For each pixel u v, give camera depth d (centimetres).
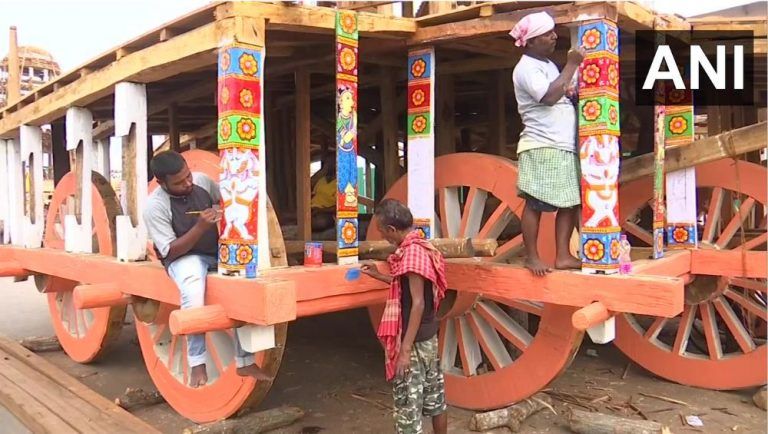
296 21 338
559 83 314
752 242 489
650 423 393
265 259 344
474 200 445
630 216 533
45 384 507
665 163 453
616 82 333
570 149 336
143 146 414
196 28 355
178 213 349
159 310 408
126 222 415
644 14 382
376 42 427
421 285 320
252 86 321
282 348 369
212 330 318
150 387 534
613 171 330
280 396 492
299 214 510
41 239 615
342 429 421
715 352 495
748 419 433
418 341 333
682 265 454
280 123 786
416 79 419
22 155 606
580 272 337
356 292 371
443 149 581
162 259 349
